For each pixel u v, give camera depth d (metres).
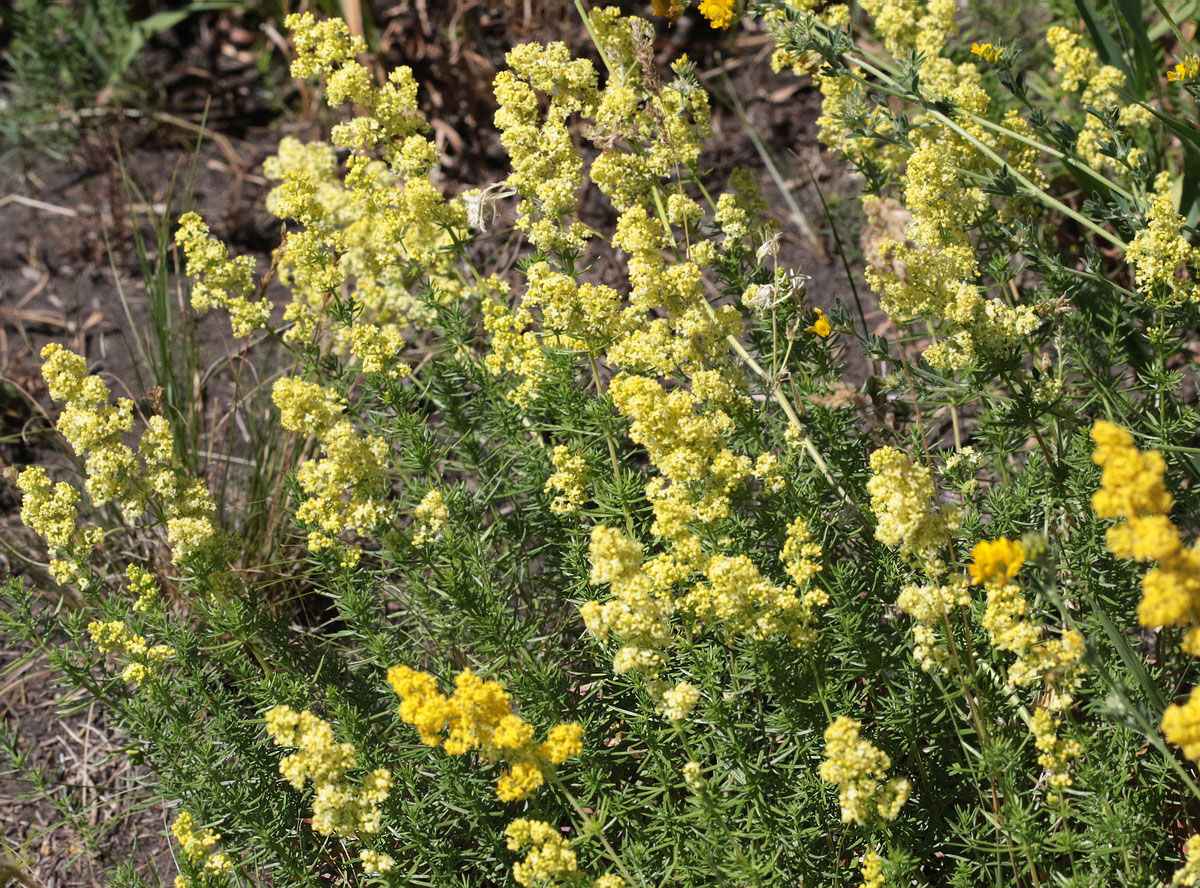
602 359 3.96
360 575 3.28
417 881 2.87
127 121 6.65
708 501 2.64
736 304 3.57
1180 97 4.76
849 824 2.80
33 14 6.58
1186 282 3.12
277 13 6.88
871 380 3.49
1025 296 4.01
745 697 2.91
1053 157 5.08
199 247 3.48
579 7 3.60
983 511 3.34
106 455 3.05
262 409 4.69
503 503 4.18
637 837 2.87
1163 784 2.71
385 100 3.53
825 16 3.92
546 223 3.27
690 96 3.61
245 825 2.96
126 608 3.23
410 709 2.23
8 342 5.52
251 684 3.12
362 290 4.03
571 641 3.56
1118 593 3.01
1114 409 3.39
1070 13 5.27
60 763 3.97
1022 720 2.95
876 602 3.05
